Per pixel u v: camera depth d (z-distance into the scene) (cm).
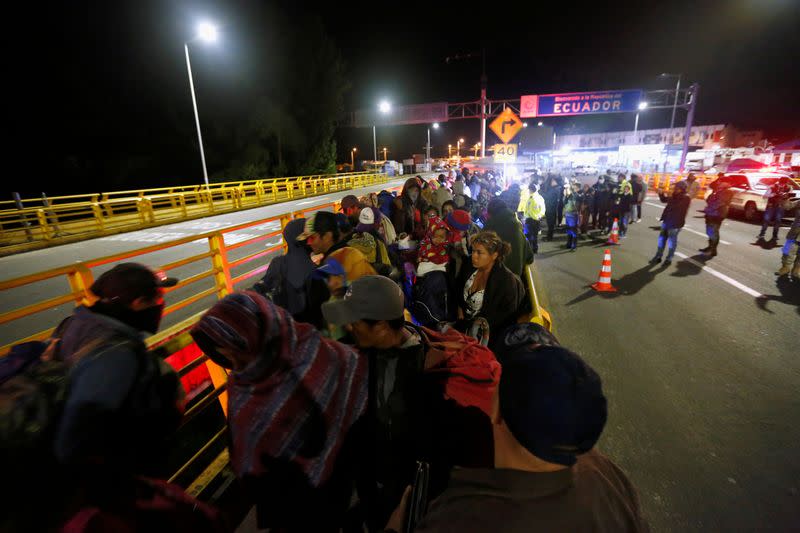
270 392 126
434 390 124
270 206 2456
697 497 270
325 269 252
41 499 78
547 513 75
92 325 149
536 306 350
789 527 245
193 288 743
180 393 165
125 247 1263
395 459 136
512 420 76
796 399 379
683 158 3262
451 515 80
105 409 123
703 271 835
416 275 415
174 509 106
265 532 217
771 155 3350
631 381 420
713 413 362
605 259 722
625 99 3167
